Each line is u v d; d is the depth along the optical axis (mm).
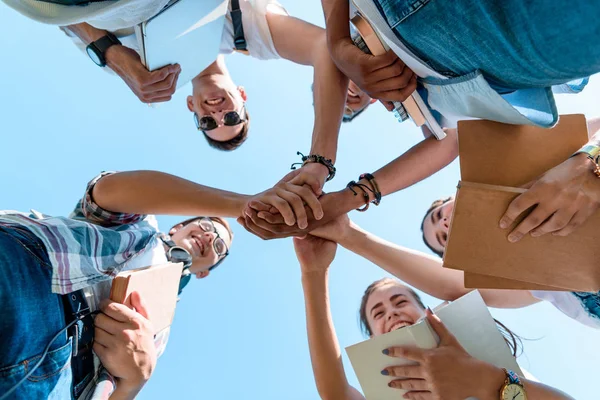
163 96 2430
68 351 1624
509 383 1990
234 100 2965
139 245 2043
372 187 2225
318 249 2551
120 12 1780
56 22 1706
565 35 1116
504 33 1196
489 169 1654
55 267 1547
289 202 2004
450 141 2307
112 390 1757
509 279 1838
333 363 2422
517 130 1671
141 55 2129
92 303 1824
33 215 1781
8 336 1409
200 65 2520
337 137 2242
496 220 1630
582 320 2156
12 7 1749
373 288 2793
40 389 1479
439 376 2004
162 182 2109
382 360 2105
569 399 2012
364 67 1729
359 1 1448
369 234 2676
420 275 2615
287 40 2637
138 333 1737
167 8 1925
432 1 1264
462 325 2191
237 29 2705
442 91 1663
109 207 2092
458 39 1305
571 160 1574
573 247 1624
